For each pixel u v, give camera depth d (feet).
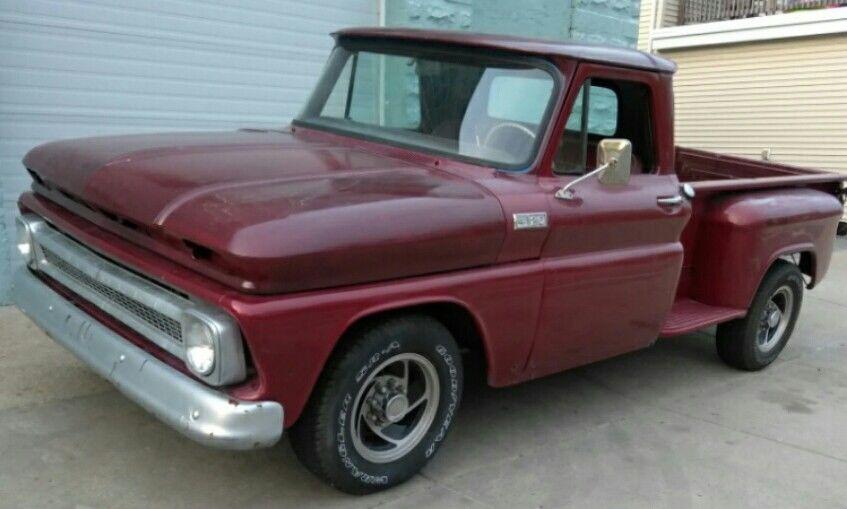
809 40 41.42
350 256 9.16
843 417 15.46
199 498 10.53
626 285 13.08
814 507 11.85
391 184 10.47
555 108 11.91
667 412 15.05
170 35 20.11
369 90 13.80
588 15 30.71
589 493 11.62
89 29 18.69
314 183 10.07
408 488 11.27
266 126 22.71
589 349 13.04
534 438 13.33
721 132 46.55
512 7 28.12
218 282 8.90
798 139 42.73
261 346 8.75
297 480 11.16
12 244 18.17
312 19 22.94
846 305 24.88
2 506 9.98
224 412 8.73
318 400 9.82
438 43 13.03
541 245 11.58
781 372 18.08
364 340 9.93
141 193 9.66
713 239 16.42
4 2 17.29
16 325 16.22
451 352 11.03
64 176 10.99
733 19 47.65
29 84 18.06
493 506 10.98
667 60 13.88
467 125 12.36
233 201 9.09
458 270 10.65
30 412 12.50
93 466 11.10
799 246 17.62
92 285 10.90
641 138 13.84
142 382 9.41
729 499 11.84
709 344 19.80
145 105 20.10
